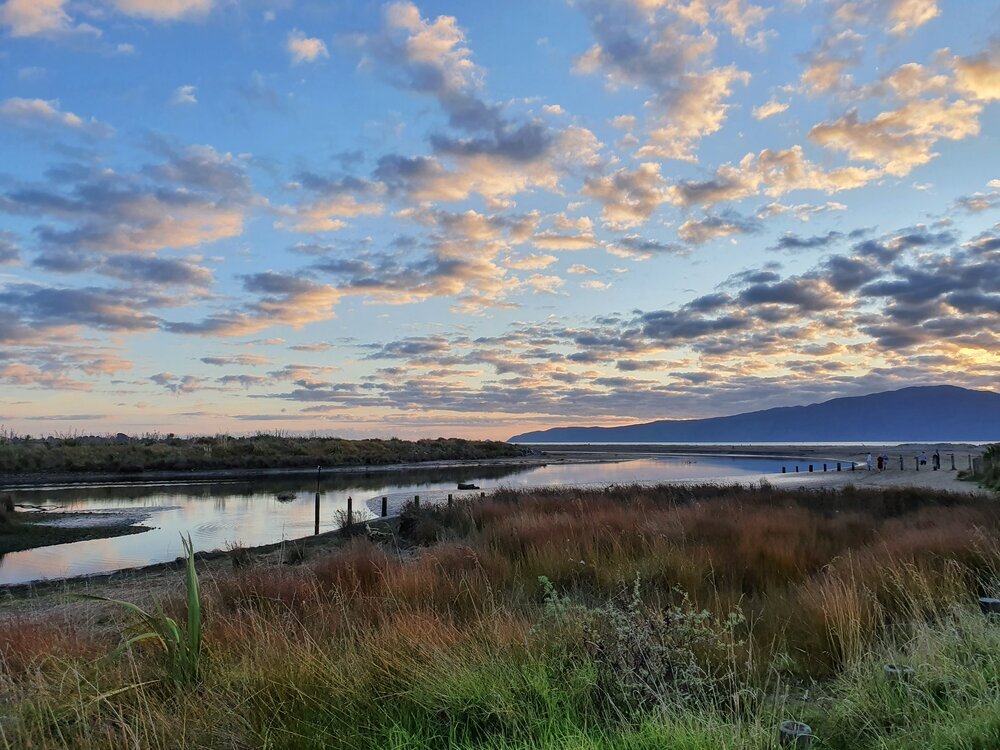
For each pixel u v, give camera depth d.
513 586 7.51
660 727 3.12
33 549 18.25
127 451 58.00
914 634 4.59
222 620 5.50
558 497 19.69
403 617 5.12
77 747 3.20
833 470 52.56
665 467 70.25
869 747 3.17
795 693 4.06
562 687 3.73
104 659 4.11
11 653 5.19
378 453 75.31
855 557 7.51
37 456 52.34
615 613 4.37
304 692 3.71
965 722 3.09
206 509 27.81
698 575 7.22
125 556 16.70
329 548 14.27
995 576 6.50
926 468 45.78
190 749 3.20
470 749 3.10
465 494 31.02
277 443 74.12
